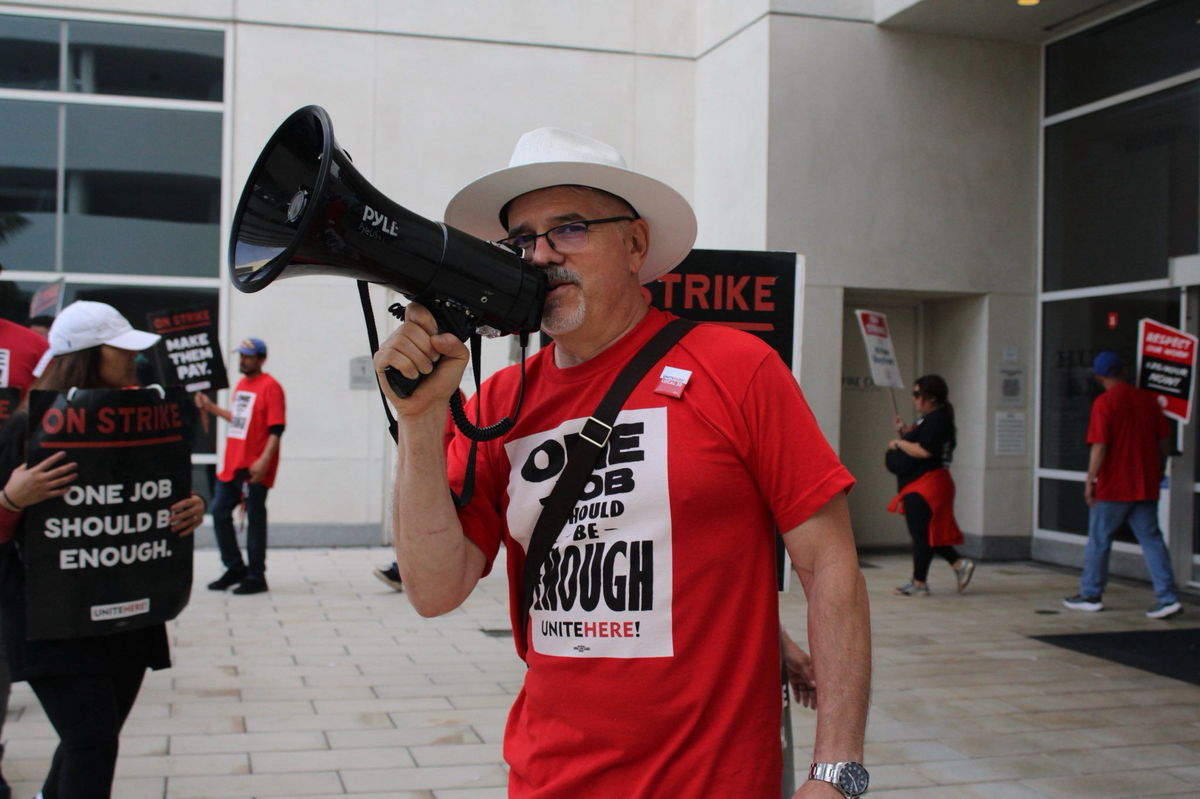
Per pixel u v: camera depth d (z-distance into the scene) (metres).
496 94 10.09
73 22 9.41
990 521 9.45
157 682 5.30
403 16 9.91
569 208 1.81
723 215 9.70
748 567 1.67
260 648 6.05
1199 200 7.94
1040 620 7.03
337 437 9.73
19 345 4.19
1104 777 4.05
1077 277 9.10
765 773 1.62
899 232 9.13
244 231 1.56
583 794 1.64
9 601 2.66
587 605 1.67
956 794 3.87
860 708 1.56
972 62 9.31
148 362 8.16
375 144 9.88
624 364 1.77
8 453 2.68
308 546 9.70
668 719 1.61
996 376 9.42
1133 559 8.57
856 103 9.03
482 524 1.87
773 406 1.67
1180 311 8.12
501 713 4.83
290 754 4.23
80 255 9.41
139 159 9.52
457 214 1.99
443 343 1.59
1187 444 8.18
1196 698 5.16
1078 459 9.08
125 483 2.71
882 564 9.41
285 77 9.72
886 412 10.14
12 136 9.32
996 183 9.38
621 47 10.30
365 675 5.49
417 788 3.87
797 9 8.91
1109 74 8.80
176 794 3.78
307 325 9.67
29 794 3.69
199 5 9.56
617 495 1.67
